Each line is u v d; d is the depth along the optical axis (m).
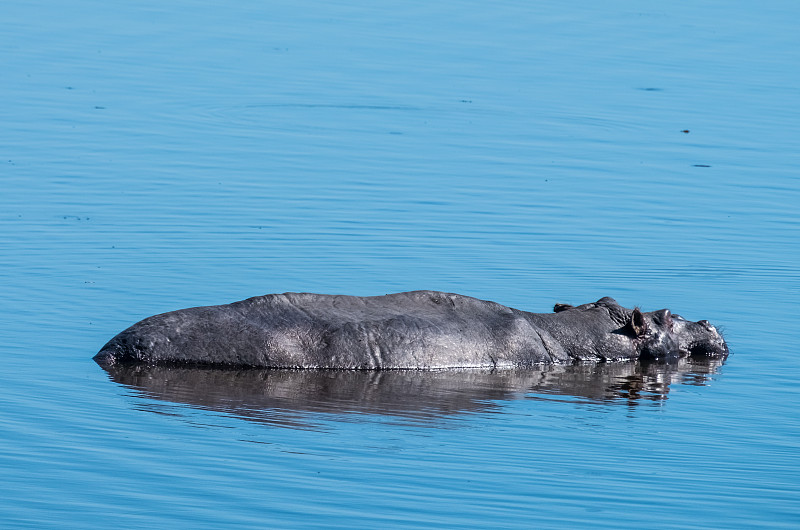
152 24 150.62
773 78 131.88
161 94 116.69
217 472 37.69
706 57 141.38
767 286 64.44
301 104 114.75
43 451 38.88
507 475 38.25
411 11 162.38
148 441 40.28
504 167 92.88
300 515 34.59
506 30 152.38
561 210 80.06
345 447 40.47
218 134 101.31
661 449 41.28
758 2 173.00
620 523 34.72
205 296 58.81
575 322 55.62
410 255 68.19
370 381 49.19
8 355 49.28
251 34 147.00
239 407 44.59
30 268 63.00
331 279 62.72
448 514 34.97
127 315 55.41
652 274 66.06
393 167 91.56
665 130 108.12
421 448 40.62
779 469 39.50
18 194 79.75
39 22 148.88
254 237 71.00
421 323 52.50
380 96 119.19
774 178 91.38
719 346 55.31
